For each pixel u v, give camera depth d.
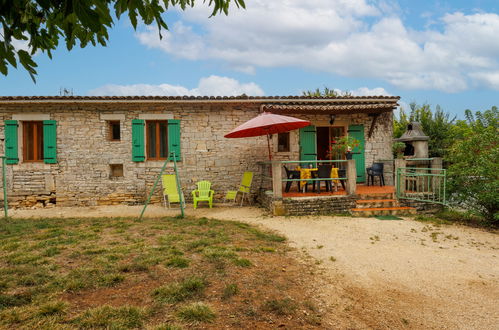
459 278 3.99
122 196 9.49
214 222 6.60
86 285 3.24
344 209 8.03
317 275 3.94
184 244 4.77
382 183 10.19
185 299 3.00
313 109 8.89
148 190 9.54
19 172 9.23
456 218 7.68
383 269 4.25
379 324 2.88
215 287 3.29
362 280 3.88
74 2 1.28
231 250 4.54
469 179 7.34
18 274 3.48
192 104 9.64
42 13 1.57
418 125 10.34
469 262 4.59
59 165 9.33
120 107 9.48
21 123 9.29
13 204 9.17
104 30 1.62
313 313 2.96
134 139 9.47
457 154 7.58
